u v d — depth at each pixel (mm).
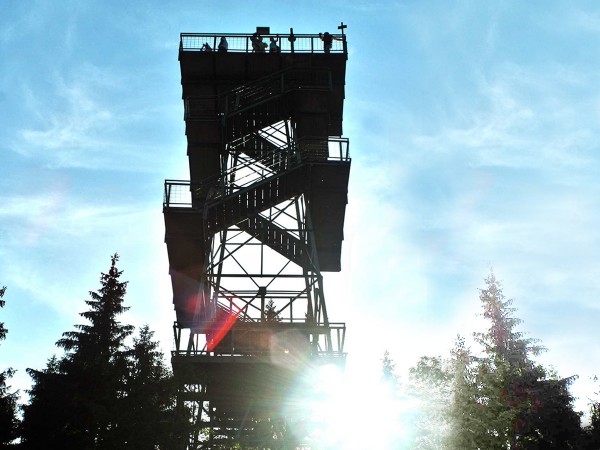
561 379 45031
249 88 32875
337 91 34438
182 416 26812
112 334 47469
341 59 33594
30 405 33594
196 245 30250
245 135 33000
